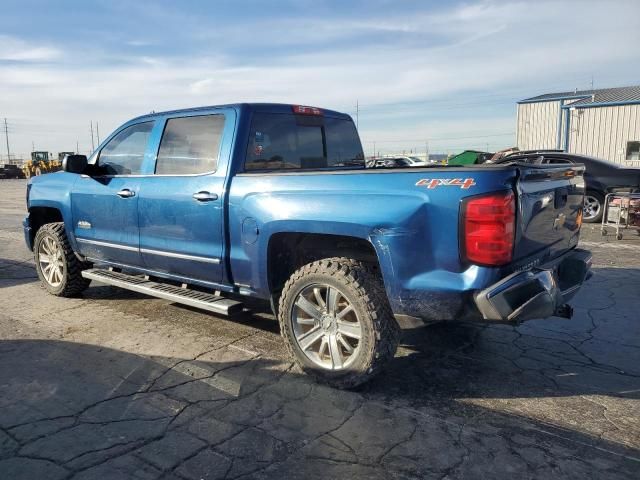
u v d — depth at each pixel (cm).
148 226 476
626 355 425
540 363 409
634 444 296
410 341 456
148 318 518
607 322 503
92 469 270
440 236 319
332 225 352
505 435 305
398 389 365
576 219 424
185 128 459
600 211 1153
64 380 376
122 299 588
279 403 343
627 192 1090
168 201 454
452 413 331
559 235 390
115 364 405
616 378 382
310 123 495
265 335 471
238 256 411
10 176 5119
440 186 319
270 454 285
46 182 595
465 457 282
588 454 285
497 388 366
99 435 302
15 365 402
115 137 530
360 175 351
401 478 265
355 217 342
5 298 596
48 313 537
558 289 337
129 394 354
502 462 278
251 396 353
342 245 389
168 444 294
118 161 520
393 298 337
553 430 311
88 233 543
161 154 475
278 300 408
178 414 327
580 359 417
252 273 405
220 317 522
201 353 428
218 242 423
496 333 476
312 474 268
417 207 323
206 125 445
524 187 325
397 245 329
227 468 272
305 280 367
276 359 416
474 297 312
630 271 700
